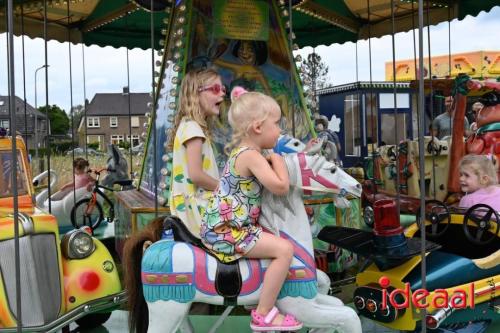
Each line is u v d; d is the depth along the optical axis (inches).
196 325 146.4
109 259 136.9
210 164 117.0
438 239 145.7
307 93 189.2
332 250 179.5
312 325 103.0
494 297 124.9
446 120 346.0
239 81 181.3
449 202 218.1
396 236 112.1
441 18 286.8
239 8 182.1
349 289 179.2
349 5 305.7
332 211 179.3
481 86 211.8
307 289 100.7
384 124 457.1
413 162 283.4
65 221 257.1
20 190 154.5
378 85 455.2
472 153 217.9
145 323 108.7
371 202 256.4
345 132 474.6
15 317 122.8
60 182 326.3
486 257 126.8
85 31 328.8
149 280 102.6
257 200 101.4
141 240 110.2
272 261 98.9
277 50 186.9
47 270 126.0
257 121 98.9
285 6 190.2
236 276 99.4
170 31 192.7
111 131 1652.3
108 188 270.1
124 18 337.7
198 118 115.6
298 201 103.6
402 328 116.0
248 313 163.6
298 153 103.0
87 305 128.8
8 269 122.7
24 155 158.6
